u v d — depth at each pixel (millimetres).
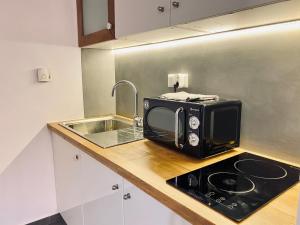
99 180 1167
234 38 1156
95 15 1576
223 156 1079
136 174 875
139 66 1788
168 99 1142
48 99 1774
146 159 1030
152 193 787
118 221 1058
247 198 711
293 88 972
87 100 1955
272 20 928
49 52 1731
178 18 960
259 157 1069
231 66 1185
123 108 2031
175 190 759
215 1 820
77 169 1410
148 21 1106
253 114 1119
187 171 907
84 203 1386
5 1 1530
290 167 957
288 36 967
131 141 1290
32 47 1660
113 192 1060
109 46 1777
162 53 1575
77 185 1449
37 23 1659
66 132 1517
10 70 1599
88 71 1927
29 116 1716
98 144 1236
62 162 1653
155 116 1223
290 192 756
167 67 1550
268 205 677
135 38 1369
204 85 1328
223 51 1212
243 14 823
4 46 1557
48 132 1812
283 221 601
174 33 1200
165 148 1178
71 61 1834
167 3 998
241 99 1158
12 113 1646
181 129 1063
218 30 1129
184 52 1421
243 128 1168
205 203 681
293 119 983
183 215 679
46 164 1842
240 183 813
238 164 986
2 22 1536
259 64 1073
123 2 1254
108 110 2078
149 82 1713
